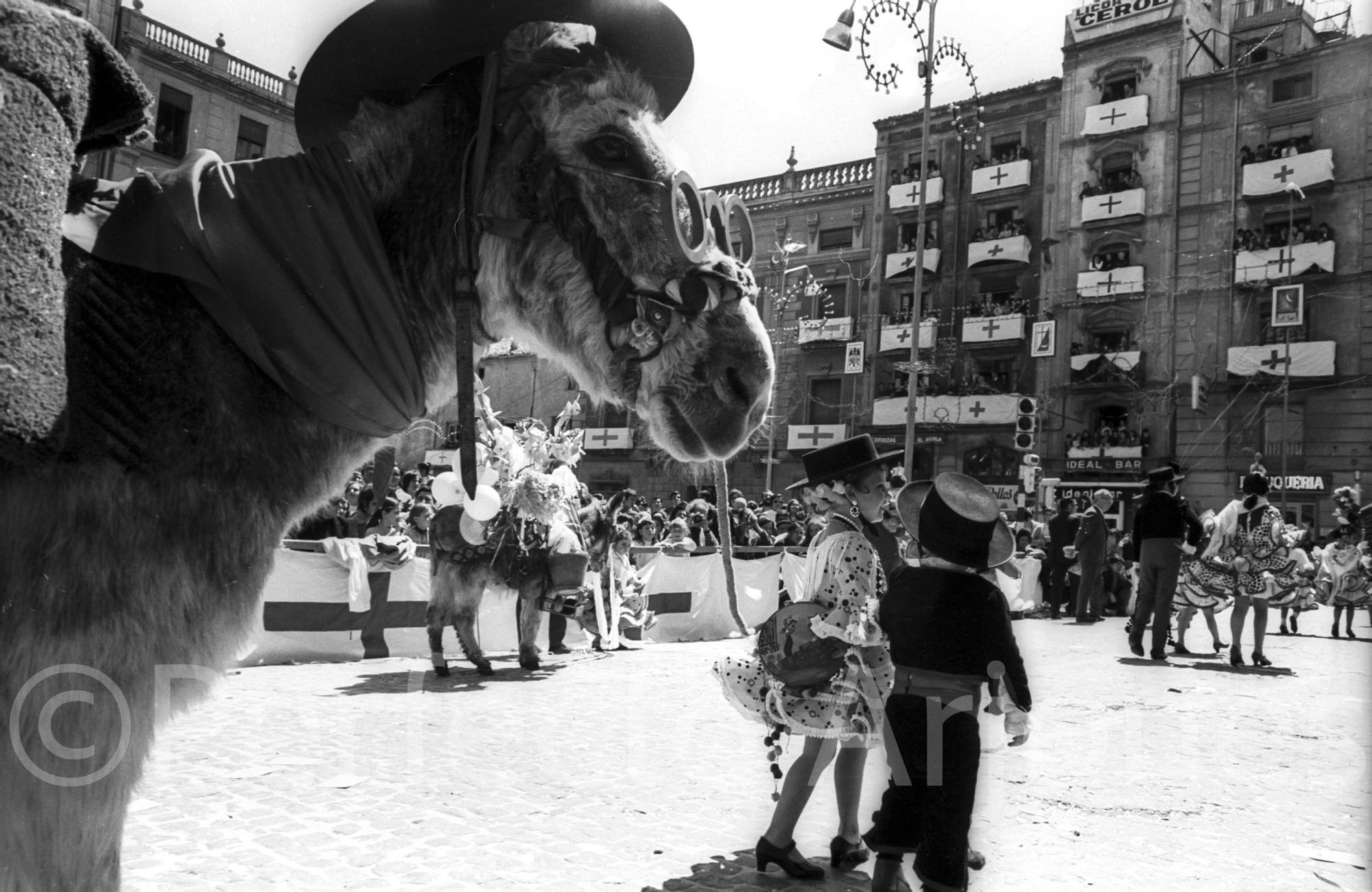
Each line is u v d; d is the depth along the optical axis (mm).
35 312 1132
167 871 3057
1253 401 27812
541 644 10266
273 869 3119
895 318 31578
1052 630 12969
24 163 1146
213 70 13734
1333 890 3189
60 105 1228
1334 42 26938
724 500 1726
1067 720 6203
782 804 3303
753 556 12805
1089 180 30125
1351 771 4867
